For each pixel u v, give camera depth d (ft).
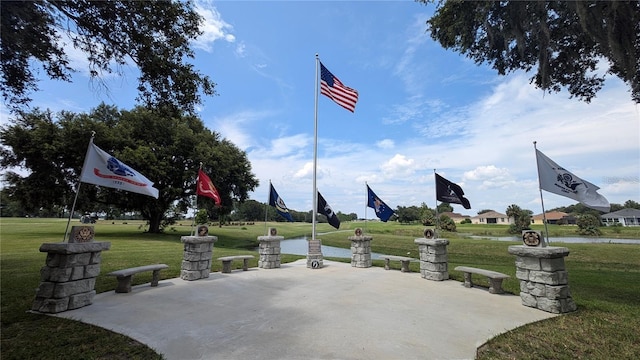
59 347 12.95
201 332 15.12
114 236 79.71
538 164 23.36
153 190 24.59
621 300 21.57
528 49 23.90
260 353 12.78
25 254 39.11
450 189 31.45
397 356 12.56
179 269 32.12
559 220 227.81
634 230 133.80
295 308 19.30
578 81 26.30
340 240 95.86
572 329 15.71
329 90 40.57
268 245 35.55
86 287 19.42
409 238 81.87
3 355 12.05
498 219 265.34
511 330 15.53
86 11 20.53
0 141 72.02
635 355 12.79
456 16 22.79
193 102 28.04
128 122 88.17
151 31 23.47
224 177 92.94
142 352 12.73
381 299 21.57
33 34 18.99
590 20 16.07
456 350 13.23
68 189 80.38
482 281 28.14
